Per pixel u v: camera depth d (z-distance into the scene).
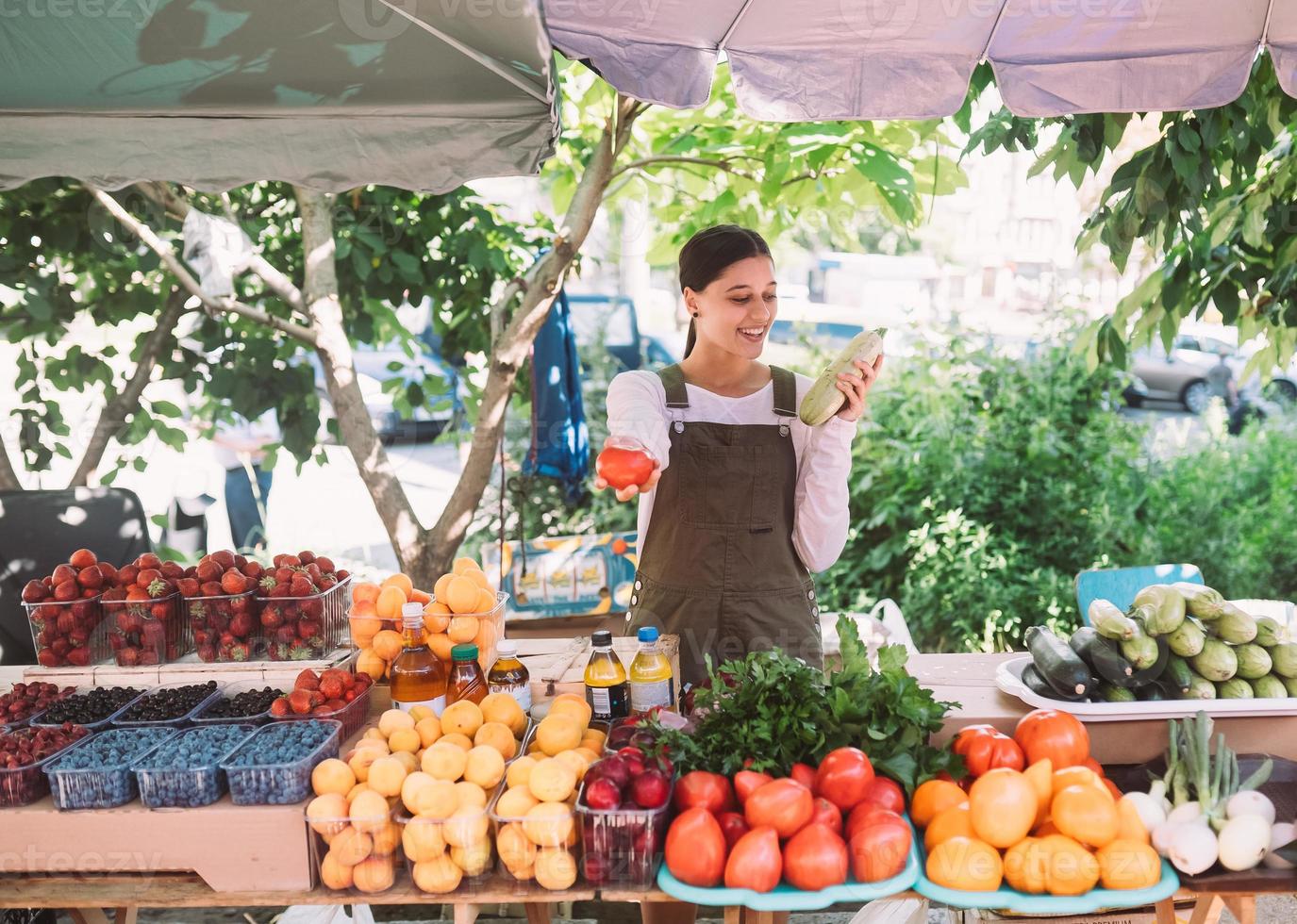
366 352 7.32
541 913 2.56
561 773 2.03
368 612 2.64
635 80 2.88
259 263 4.30
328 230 4.31
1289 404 7.71
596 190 4.09
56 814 2.07
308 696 2.39
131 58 2.41
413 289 4.89
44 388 5.09
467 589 2.59
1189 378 8.70
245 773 2.06
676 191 5.10
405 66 2.40
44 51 2.39
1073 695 2.33
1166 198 3.74
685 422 2.86
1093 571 3.87
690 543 2.86
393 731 2.30
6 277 4.46
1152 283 4.23
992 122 3.86
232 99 2.49
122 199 4.47
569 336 4.67
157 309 4.80
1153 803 2.03
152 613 2.66
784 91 2.96
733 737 2.11
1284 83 2.87
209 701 2.48
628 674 2.58
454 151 2.51
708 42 2.91
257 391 4.91
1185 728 2.12
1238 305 4.07
